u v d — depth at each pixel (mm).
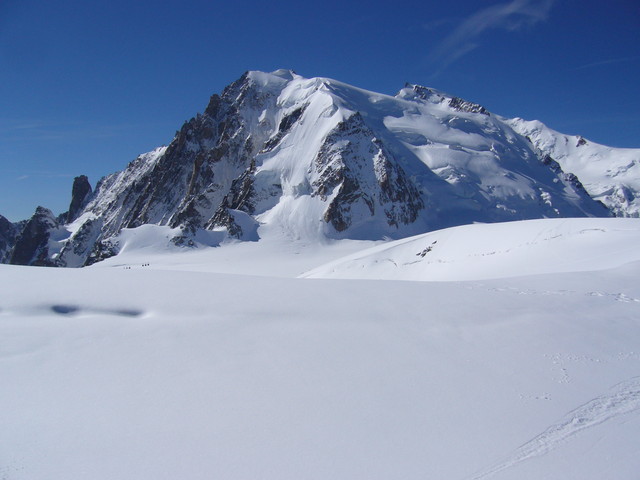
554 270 26266
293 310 12891
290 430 7352
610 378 9227
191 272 17875
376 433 7266
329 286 15539
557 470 6242
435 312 12875
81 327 11781
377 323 12086
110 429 7441
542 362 9953
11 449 6914
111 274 17000
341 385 8883
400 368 9625
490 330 11672
